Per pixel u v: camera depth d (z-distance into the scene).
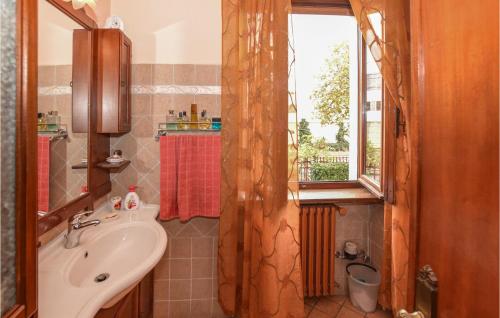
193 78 1.78
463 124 0.49
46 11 1.08
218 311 1.91
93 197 1.48
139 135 1.77
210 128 1.75
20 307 0.52
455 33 0.50
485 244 0.45
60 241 1.17
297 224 1.61
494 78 0.43
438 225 0.55
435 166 0.56
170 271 1.87
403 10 1.52
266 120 1.59
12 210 0.52
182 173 1.71
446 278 0.53
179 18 1.77
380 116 1.94
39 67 1.04
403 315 0.60
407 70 1.52
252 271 1.67
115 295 0.87
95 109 1.48
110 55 1.48
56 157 1.16
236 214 1.71
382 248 1.93
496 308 0.43
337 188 2.19
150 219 1.52
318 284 1.99
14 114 0.51
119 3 1.72
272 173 1.59
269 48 1.57
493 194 0.43
